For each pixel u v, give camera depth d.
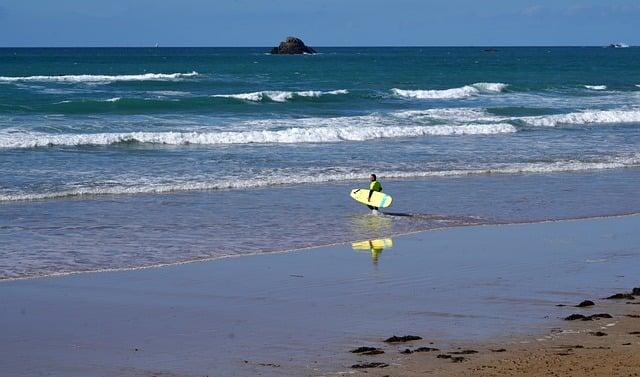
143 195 23.86
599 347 10.67
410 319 12.23
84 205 22.33
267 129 38.19
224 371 9.98
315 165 29.41
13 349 10.91
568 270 15.56
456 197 24.23
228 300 13.42
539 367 9.83
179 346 11.01
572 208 22.80
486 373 9.65
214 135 34.78
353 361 10.28
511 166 29.75
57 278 14.90
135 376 9.86
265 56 177.62
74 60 132.50
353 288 14.20
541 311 12.62
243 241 18.31
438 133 38.72
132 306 13.05
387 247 17.80
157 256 16.80
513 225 20.44
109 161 29.58
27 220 20.34
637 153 33.47
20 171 27.03
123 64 114.88
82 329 11.82
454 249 17.59
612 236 19.08
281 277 15.02
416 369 9.87
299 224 20.28
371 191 22.25
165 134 34.34
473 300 13.34
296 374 9.82
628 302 13.12
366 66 114.88
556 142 36.62
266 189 25.14
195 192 24.47
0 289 14.07
